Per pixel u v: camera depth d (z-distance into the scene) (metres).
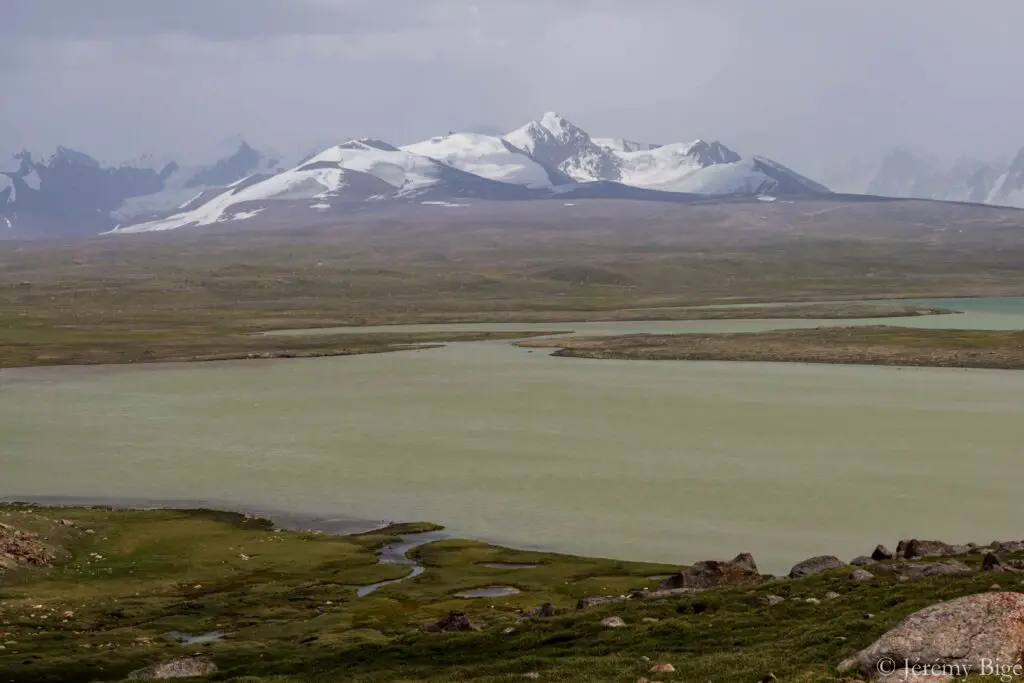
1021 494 93.06
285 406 147.00
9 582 67.62
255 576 70.81
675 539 80.56
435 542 79.88
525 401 149.25
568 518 87.31
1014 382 161.75
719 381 167.50
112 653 51.84
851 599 47.38
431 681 43.16
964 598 35.31
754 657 40.09
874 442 116.81
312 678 46.28
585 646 46.19
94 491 98.69
